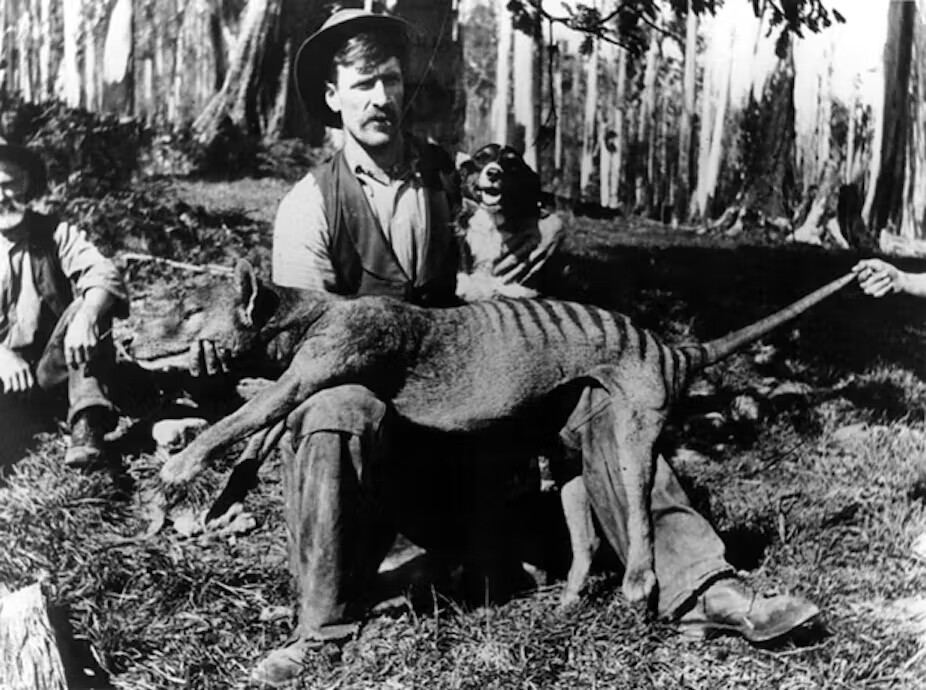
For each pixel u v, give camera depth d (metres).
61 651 2.23
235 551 2.43
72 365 2.55
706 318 2.78
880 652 2.28
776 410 2.74
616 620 2.25
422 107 2.68
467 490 2.38
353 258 2.51
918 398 2.76
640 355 2.29
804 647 2.26
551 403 2.29
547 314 2.29
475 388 2.24
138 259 2.68
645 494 2.26
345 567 2.17
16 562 2.36
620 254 2.79
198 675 2.21
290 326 2.19
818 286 2.84
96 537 2.43
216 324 2.20
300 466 2.15
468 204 2.60
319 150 2.81
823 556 2.51
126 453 2.56
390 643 2.19
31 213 2.65
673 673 2.20
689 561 2.26
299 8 2.79
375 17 2.53
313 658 2.16
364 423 2.14
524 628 2.25
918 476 2.65
